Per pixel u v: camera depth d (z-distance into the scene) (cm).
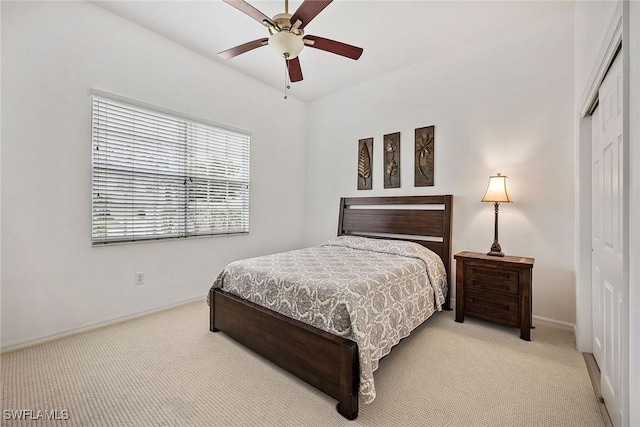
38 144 228
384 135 386
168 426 148
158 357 213
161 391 174
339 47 209
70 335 245
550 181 270
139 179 288
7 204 216
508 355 217
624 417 121
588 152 220
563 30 262
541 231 274
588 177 220
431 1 246
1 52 212
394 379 188
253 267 238
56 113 236
